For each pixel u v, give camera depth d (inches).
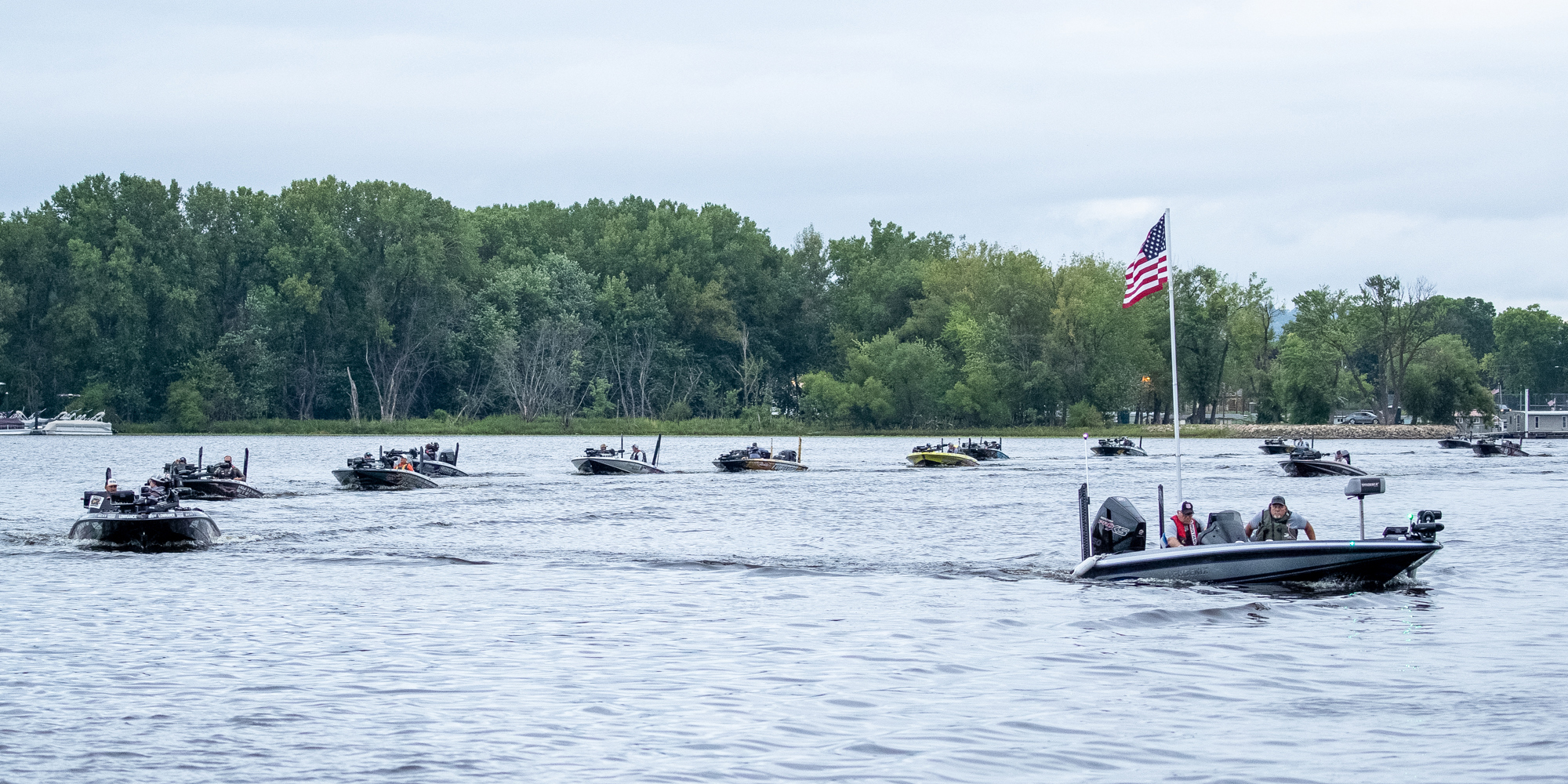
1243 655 1391.5
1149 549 2086.6
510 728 1090.1
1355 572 1812.3
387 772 968.9
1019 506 3425.2
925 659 1368.1
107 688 1226.0
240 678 1269.7
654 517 3053.6
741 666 1337.4
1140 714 1139.9
